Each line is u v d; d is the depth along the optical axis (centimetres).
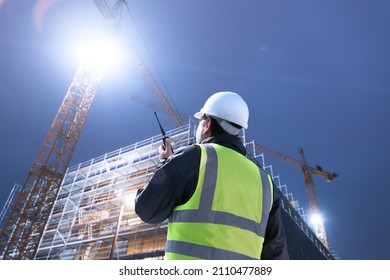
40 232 3062
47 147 3525
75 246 3022
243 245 191
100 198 3338
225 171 203
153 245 2644
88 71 4203
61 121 3712
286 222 3164
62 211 3575
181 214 191
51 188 3353
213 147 214
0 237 3034
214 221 187
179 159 198
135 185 3180
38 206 3172
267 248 229
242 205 201
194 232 184
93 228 3070
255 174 224
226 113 246
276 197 243
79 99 3959
